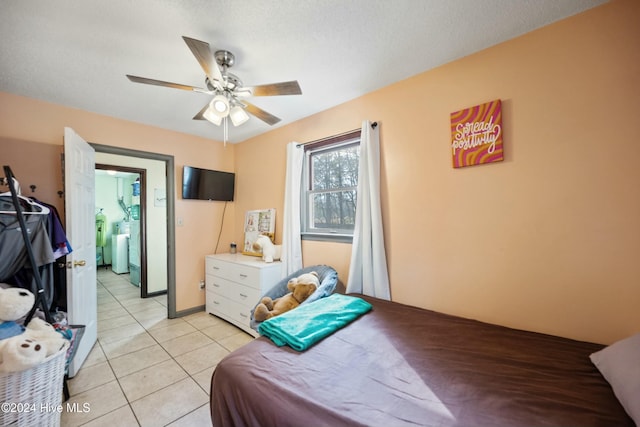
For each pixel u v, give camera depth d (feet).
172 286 10.41
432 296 6.38
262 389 3.27
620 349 3.33
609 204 4.39
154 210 13.41
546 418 2.73
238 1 4.27
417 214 6.63
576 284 4.66
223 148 12.23
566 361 3.82
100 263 20.51
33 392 4.08
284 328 4.63
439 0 4.33
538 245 5.02
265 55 5.76
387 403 2.99
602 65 4.44
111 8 4.37
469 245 5.84
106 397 5.74
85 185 7.61
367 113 7.59
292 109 8.67
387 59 5.98
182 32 4.98
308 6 4.41
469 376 3.49
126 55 5.65
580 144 4.62
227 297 9.93
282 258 9.23
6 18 4.51
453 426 2.65
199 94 7.43
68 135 6.48
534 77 5.05
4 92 7.12
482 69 5.66
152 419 5.13
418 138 6.60
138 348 7.93
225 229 12.19
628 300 4.24
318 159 9.41
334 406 2.93
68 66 6.02
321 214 9.27
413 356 4.01
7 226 5.34
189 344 8.20
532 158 5.07
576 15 4.66
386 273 7.09
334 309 5.53
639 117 4.15
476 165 5.74
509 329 5.01
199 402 5.62
